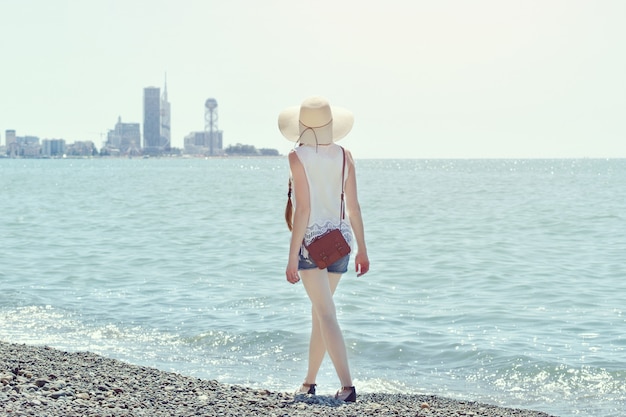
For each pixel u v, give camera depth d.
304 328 10.62
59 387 6.04
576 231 25.58
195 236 23.59
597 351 9.52
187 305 12.29
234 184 71.31
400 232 25.30
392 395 7.31
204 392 6.25
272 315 11.48
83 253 19.02
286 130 6.14
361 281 14.91
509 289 14.13
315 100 6.00
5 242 21.33
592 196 48.12
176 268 16.56
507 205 39.19
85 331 10.45
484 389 8.14
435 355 9.43
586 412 7.36
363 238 6.12
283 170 147.88
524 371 8.72
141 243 21.52
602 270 16.45
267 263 17.34
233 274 15.71
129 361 8.93
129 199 45.03
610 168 169.12
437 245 21.52
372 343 9.92
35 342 9.72
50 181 77.06
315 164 5.90
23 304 12.20
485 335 10.38
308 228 5.93
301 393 6.37
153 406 5.58
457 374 8.68
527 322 11.20
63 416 5.02
